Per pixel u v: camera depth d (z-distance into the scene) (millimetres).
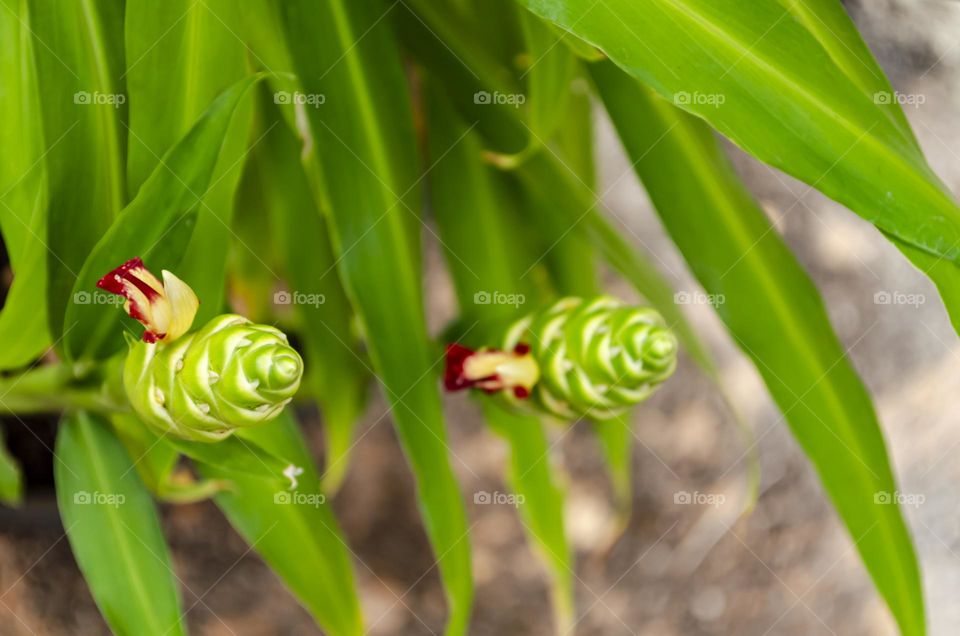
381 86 1013
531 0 883
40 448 1207
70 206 925
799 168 877
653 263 1389
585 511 1413
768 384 998
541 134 1039
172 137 932
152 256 909
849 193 877
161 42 930
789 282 1010
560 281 1135
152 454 953
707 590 1449
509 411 996
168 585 945
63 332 927
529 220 1112
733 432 1441
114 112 936
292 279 1067
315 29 999
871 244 1426
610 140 1356
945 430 1487
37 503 1213
